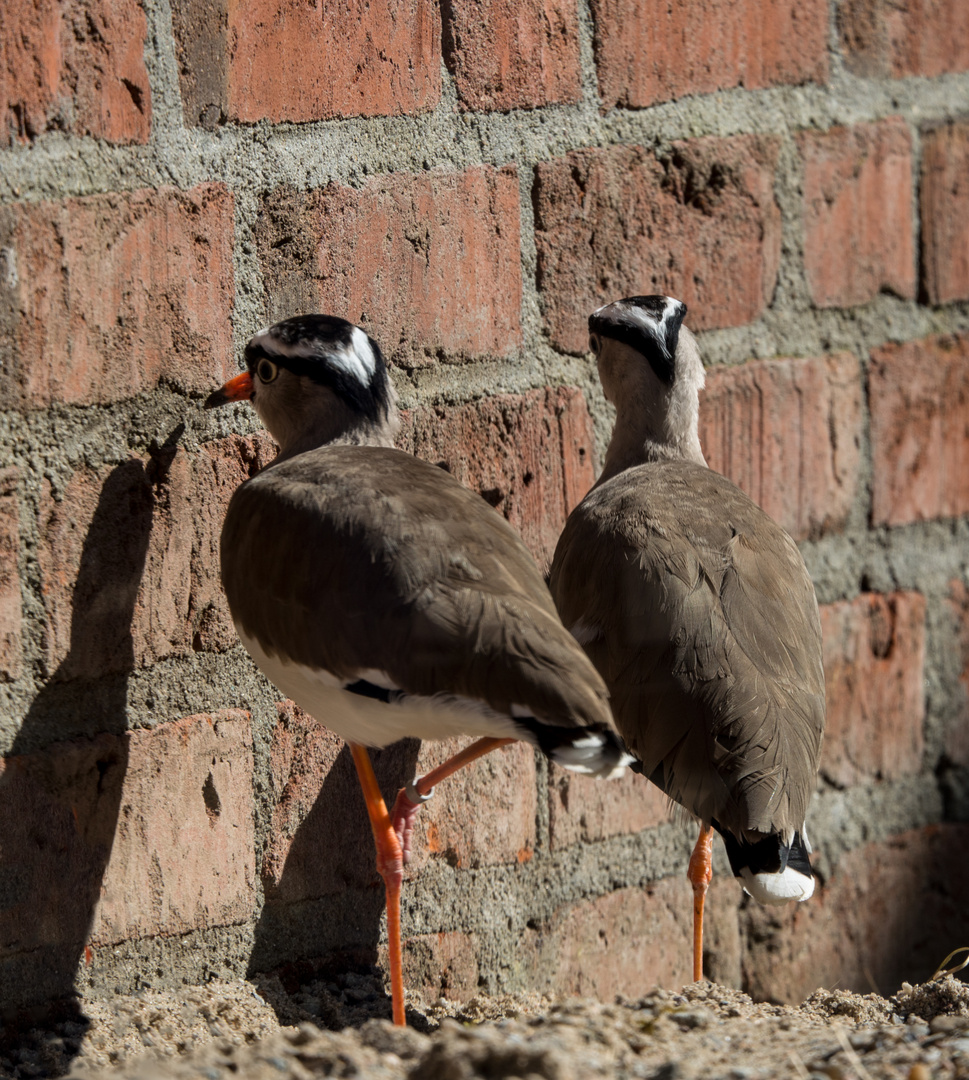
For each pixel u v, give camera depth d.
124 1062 5.44
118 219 5.58
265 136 6.03
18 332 5.34
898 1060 4.85
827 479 8.43
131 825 5.80
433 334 6.66
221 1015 5.90
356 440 6.03
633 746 6.16
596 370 7.35
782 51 7.97
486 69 6.73
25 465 5.40
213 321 5.93
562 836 7.21
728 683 5.96
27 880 5.51
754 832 5.69
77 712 5.62
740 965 8.07
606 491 6.81
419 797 5.98
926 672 9.03
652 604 6.20
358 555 5.21
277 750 6.22
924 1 8.68
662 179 7.46
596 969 7.41
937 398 8.98
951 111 8.91
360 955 6.55
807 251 8.21
